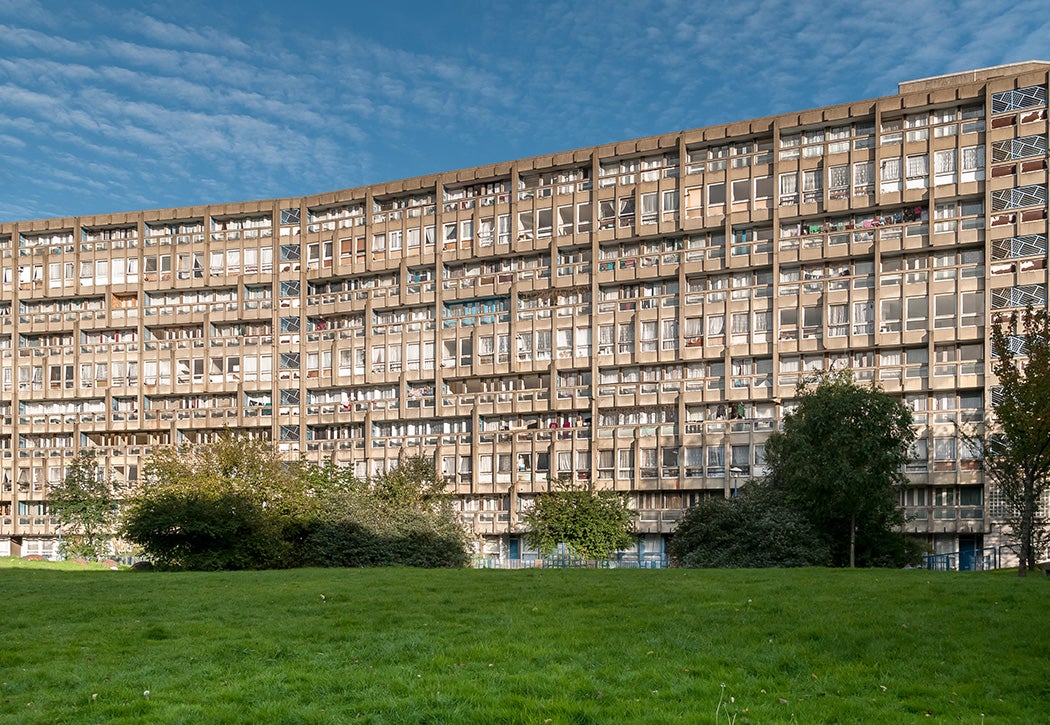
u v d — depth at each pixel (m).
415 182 84.88
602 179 79.00
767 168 73.75
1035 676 15.64
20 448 92.00
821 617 21.02
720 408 73.62
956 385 66.19
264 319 88.25
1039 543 48.78
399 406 82.75
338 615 23.25
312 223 88.06
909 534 62.09
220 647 18.58
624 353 76.25
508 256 81.56
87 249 92.44
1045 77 66.38
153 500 53.97
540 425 79.19
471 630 20.23
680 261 75.31
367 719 13.38
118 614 24.27
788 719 13.30
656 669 16.08
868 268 70.94
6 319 93.12
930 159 69.06
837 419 48.97
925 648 17.72
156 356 89.88
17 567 48.72
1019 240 65.69
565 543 64.62
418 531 58.44
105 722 13.60
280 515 56.38
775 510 52.31
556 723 12.91
